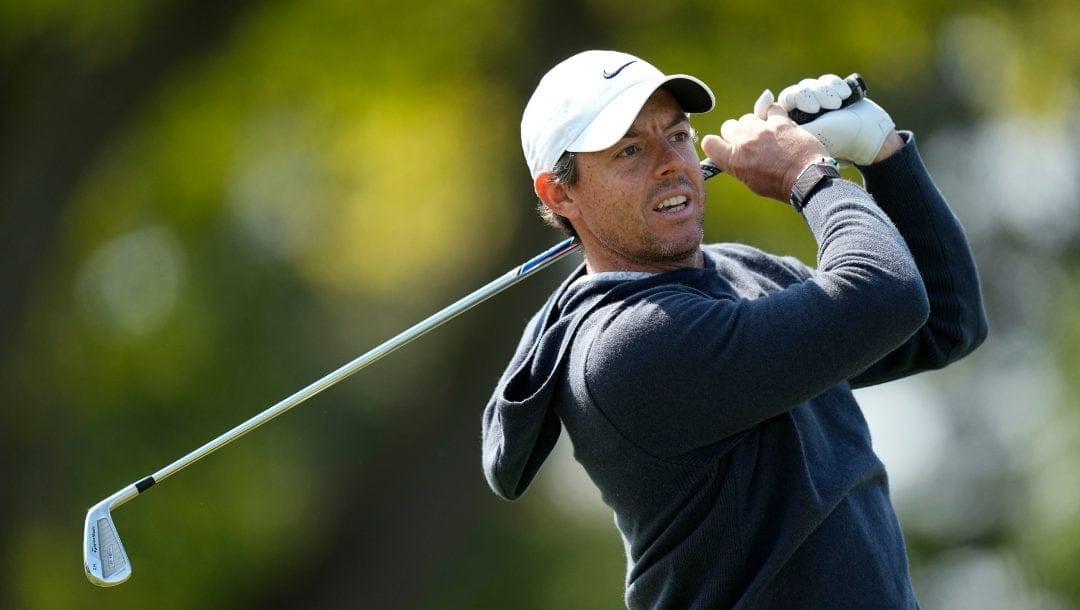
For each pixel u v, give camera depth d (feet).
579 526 202.28
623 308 42.14
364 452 164.96
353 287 178.70
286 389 174.91
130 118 140.67
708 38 147.95
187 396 173.37
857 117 46.32
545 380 43.34
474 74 156.87
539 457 45.39
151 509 168.96
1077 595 155.33
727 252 46.62
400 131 163.94
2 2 139.03
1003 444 205.77
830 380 40.22
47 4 138.41
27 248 138.62
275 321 176.45
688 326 40.73
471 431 154.92
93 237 160.97
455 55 155.74
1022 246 211.61
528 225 151.12
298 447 175.11
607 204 43.55
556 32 149.69
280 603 167.94
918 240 46.60
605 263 44.88
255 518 173.47
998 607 191.72
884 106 172.35
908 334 40.50
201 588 171.42
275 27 153.79
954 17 148.05
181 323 172.65
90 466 166.61
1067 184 200.85
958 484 218.38
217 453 172.35
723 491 41.29
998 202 207.82
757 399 40.24
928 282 46.52
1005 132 182.19
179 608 170.30
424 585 159.84
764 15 147.54
